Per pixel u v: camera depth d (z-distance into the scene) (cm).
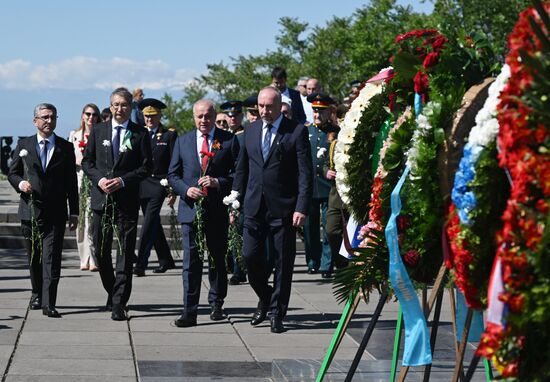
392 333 1128
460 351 643
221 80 5575
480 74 619
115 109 1233
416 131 595
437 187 589
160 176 1636
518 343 452
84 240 1677
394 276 610
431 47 635
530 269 440
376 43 4328
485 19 3503
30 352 997
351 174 736
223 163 1199
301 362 913
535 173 434
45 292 1217
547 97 441
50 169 1230
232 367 951
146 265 1645
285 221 1141
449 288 651
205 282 1577
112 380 884
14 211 2116
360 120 724
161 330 1139
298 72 5066
